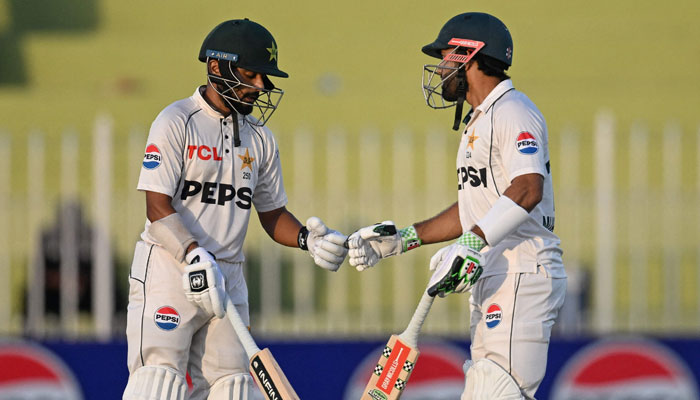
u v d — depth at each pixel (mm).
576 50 55031
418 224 16016
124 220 26078
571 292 25359
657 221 27422
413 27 59469
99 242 24172
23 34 57562
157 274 14711
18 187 32844
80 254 24391
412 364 14430
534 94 46656
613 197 25344
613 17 59812
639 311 26812
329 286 26922
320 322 26094
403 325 26500
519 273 14250
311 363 22672
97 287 24141
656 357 22797
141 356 14680
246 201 15273
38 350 22109
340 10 63031
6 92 48969
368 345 22750
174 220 14453
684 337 22844
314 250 15969
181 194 14828
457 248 13727
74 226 24391
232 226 15133
